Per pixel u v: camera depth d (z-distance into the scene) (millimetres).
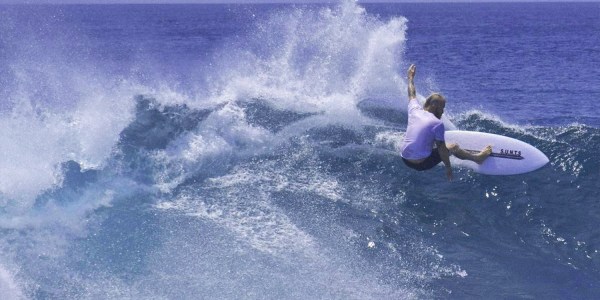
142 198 6949
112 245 5965
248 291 5359
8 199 6402
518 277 5828
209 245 6059
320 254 6027
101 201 6758
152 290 5289
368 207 7113
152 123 8102
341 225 6652
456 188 7551
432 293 5523
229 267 5703
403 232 6609
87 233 6141
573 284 5707
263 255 5934
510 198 7250
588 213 6914
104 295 5168
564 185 7516
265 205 6973
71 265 5578
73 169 7012
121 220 6441
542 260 6121
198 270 5637
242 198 7102
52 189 6668
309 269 5754
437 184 7660
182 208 6809
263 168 7902
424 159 6789
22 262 5520
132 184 7172
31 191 6543
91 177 7031
